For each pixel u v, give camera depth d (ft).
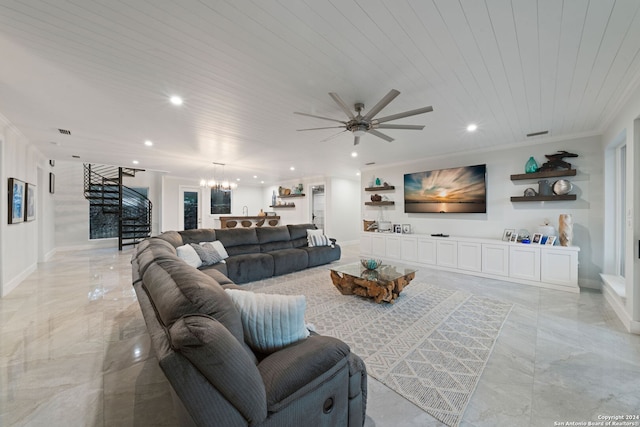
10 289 12.50
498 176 15.56
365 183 22.88
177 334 2.77
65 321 9.17
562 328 8.62
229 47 6.24
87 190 23.73
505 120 11.02
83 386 5.88
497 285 13.35
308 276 15.49
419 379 6.13
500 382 6.02
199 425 2.71
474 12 5.13
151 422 4.89
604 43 6.03
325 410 3.85
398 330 8.50
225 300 3.91
